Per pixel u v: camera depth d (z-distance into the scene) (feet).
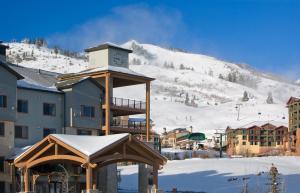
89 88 201.26
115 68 208.13
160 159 139.74
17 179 170.81
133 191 194.08
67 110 195.62
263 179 206.08
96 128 201.67
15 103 178.91
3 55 208.23
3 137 174.09
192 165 251.60
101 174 184.75
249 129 449.48
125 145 132.57
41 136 188.14
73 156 126.72
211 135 596.70
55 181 159.12
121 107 204.74
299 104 374.22
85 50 222.07
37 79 209.67
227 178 214.07
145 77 209.97
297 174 225.76
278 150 415.23
